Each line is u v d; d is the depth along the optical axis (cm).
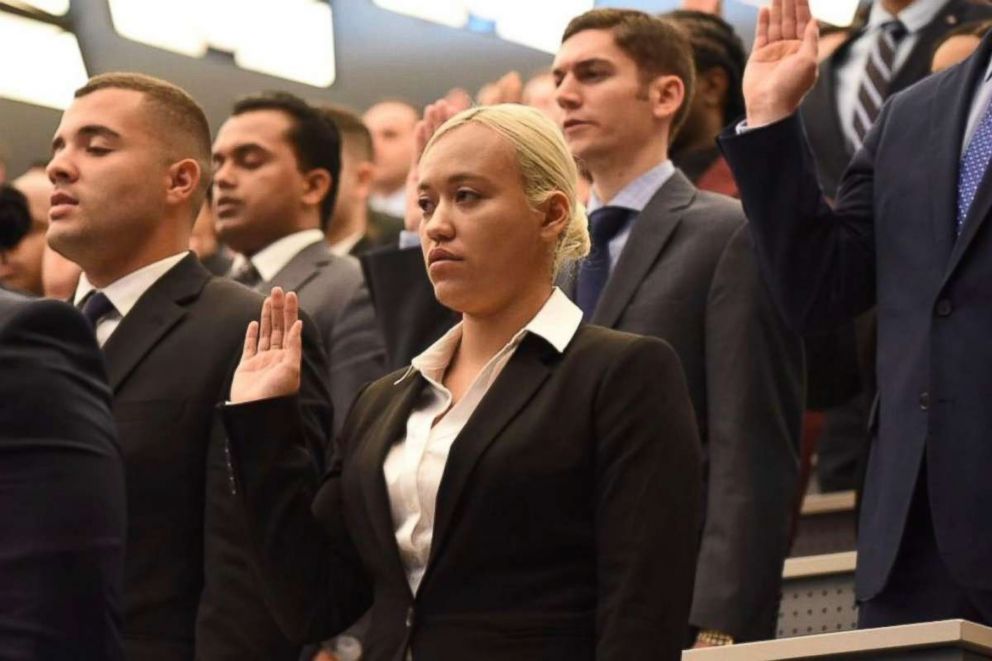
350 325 563
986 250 399
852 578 508
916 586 393
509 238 350
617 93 502
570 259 363
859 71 656
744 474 457
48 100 842
